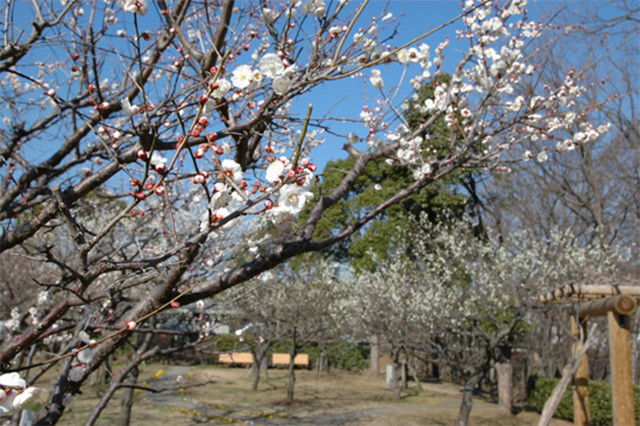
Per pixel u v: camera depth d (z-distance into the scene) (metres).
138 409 11.62
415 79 4.12
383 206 3.14
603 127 4.57
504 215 17.39
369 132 3.59
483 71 4.03
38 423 2.23
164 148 2.36
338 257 21.48
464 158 3.86
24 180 3.27
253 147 2.97
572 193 14.12
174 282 2.27
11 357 1.84
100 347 2.45
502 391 11.85
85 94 3.15
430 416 11.62
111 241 4.02
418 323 10.89
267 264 2.46
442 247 14.73
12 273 7.35
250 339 14.26
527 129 4.43
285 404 12.94
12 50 2.88
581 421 5.96
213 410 11.84
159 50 3.43
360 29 2.90
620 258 11.23
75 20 4.05
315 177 1.58
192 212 5.42
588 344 4.62
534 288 10.19
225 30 2.54
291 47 2.87
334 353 21.12
